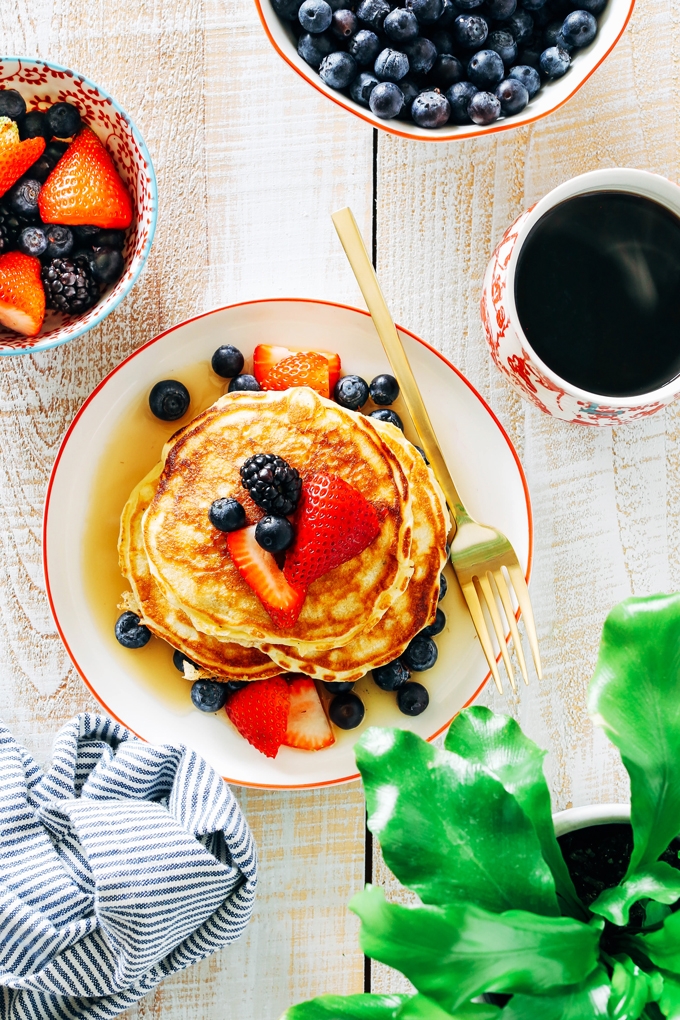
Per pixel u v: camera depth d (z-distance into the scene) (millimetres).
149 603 723
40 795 710
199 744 732
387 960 545
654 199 688
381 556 710
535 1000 562
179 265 747
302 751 732
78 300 714
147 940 694
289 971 746
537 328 694
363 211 751
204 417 717
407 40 705
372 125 718
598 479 758
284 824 747
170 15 745
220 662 722
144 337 747
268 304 724
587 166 753
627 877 573
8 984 696
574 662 754
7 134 696
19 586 744
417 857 562
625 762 567
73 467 725
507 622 736
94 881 692
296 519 691
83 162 705
